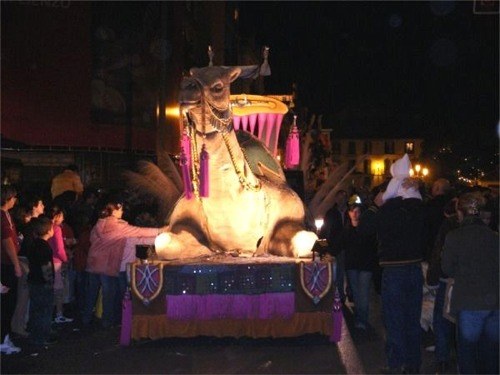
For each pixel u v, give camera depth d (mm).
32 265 9461
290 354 8992
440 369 8234
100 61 19641
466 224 7148
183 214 10109
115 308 11211
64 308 12766
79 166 19250
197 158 9672
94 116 19500
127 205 12711
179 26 23703
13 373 8094
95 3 19516
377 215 7902
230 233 10055
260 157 10594
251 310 9273
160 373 8078
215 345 9500
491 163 41250
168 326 9250
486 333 7039
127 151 19922
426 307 9484
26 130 18641
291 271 9336
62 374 8047
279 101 11812
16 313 10094
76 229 12562
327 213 13195
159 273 9258
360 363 8562
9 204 9336
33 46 18766
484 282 6973
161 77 21406
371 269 10531
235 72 9680
